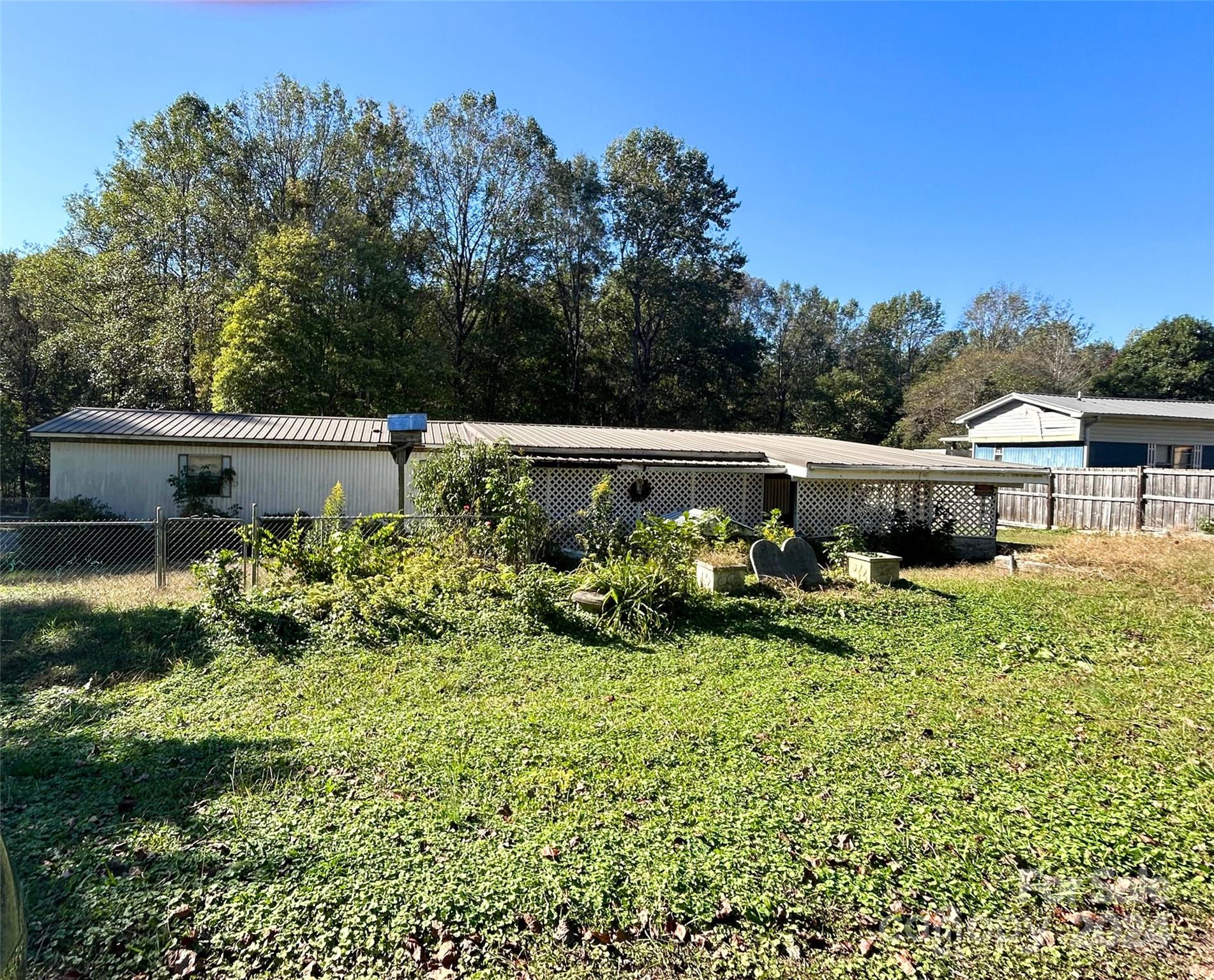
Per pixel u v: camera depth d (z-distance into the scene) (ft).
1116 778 12.89
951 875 9.70
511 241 106.11
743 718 15.46
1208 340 111.96
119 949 7.73
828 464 41.88
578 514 37.52
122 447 48.06
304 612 21.49
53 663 18.17
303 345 71.20
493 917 8.43
